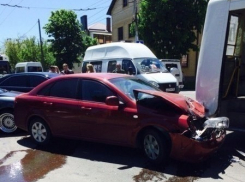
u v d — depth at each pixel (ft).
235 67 19.38
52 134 18.69
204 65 17.75
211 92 17.49
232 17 18.35
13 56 150.92
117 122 15.81
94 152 17.58
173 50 60.23
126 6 90.58
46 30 89.51
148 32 60.95
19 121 19.98
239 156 16.16
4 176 14.16
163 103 15.19
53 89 18.81
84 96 17.37
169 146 14.57
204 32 17.80
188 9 57.52
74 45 90.84
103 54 39.73
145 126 14.94
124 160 16.05
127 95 16.15
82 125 17.17
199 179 13.33
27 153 17.69
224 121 14.79
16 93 24.29
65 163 15.87
